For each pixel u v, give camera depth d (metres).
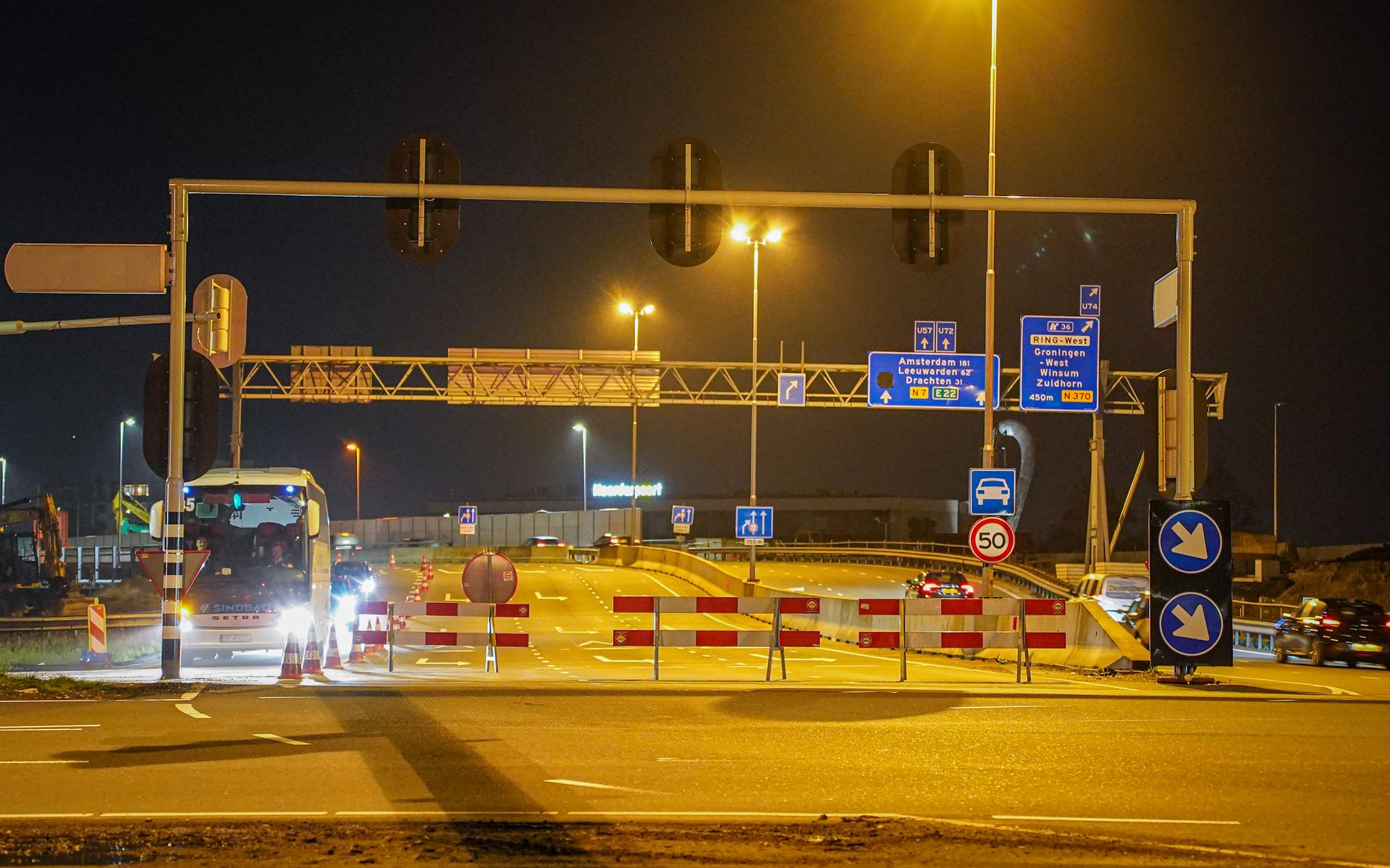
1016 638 20.75
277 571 25.44
